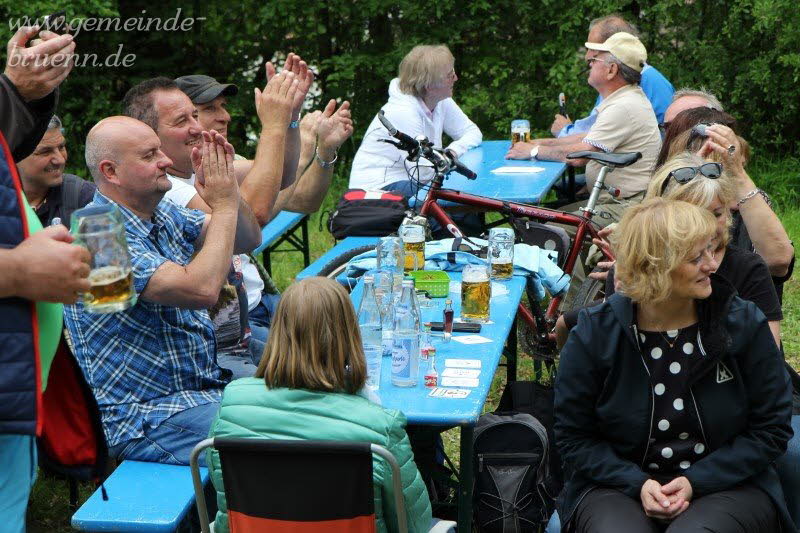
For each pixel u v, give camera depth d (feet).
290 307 7.78
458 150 22.52
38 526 12.41
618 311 8.57
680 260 8.03
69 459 8.12
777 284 11.03
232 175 10.27
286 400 7.79
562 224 17.01
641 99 19.20
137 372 10.05
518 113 30.53
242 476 7.61
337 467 7.39
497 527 10.85
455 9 31.40
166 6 31.99
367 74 32.45
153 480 9.53
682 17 29.84
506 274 13.52
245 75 33.35
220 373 10.90
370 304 10.90
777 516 8.61
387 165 19.48
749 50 29.43
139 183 10.07
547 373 17.20
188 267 9.82
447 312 11.01
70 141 31.53
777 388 8.50
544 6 30.30
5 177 6.64
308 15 30.86
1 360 6.55
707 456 8.55
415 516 7.95
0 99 7.23
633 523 8.28
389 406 9.23
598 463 8.69
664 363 8.52
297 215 18.49
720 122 11.26
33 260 6.35
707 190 9.16
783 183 27.81
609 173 19.10
